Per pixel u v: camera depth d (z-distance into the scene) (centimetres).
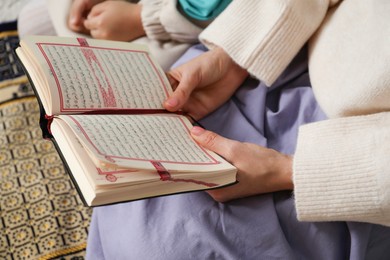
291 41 81
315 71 80
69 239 92
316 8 81
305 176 65
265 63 81
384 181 61
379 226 72
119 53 77
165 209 70
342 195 63
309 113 81
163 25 100
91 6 109
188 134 70
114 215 74
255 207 69
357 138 65
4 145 105
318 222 69
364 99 69
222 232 67
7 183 99
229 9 85
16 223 93
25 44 69
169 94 77
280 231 68
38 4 122
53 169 102
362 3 75
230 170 64
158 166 57
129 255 68
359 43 72
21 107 112
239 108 84
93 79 69
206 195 70
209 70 81
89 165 54
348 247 71
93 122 61
